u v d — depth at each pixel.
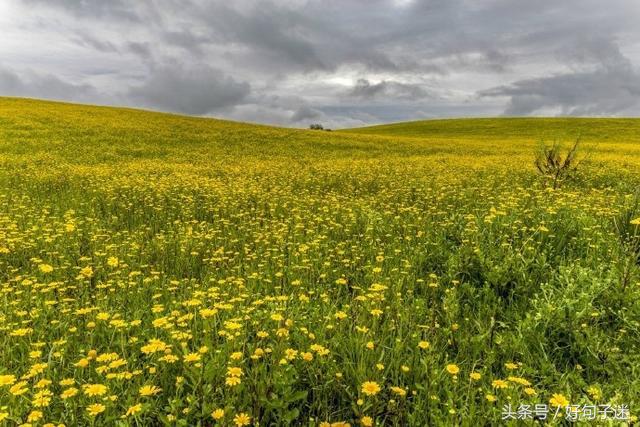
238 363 3.31
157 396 3.19
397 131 72.62
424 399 3.17
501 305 4.98
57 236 8.02
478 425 2.85
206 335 3.69
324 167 22.05
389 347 3.78
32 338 4.04
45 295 5.15
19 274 6.34
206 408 2.88
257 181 17.38
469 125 70.81
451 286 5.52
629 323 4.04
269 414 3.04
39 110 41.91
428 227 7.95
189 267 6.63
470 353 3.92
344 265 6.34
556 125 63.53
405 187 14.48
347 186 15.64
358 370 3.27
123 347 3.52
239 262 6.80
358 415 2.96
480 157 28.36
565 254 6.37
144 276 5.99
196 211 11.47
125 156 26.16
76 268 6.18
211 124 46.81
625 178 16.56
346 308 4.45
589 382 3.54
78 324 4.34
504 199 10.61
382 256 6.53
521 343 3.87
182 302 4.71
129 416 2.88
